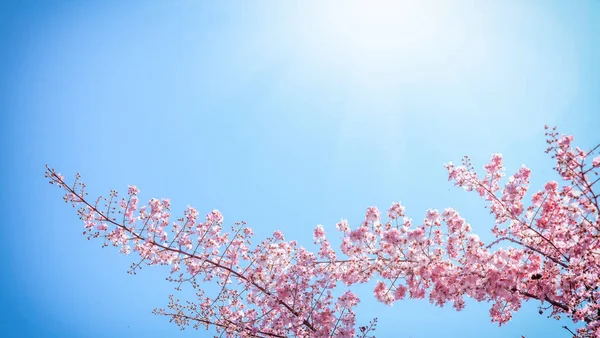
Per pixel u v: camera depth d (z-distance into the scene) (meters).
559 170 6.91
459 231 7.38
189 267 9.14
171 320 9.37
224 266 9.08
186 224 9.26
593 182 6.85
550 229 7.48
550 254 7.65
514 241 7.45
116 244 8.89
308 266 8.72
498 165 7.77
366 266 7.80
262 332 9.29
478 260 7.27
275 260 8.88
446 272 7.32
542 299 7.34
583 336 7.09
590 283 7.12
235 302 9.88
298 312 8.70
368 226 7.73
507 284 7.22
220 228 9.44
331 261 8.41
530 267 7.38
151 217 9.12
